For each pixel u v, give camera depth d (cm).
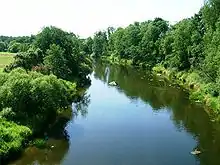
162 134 4528
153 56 12381
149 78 9638
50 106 4506
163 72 10562
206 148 4031
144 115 5462
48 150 3838
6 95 4259
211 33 7562
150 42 12588
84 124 4884
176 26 10962
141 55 13075
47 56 7119
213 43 6825
